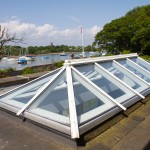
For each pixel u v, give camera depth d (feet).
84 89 13.47
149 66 22.84
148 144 10.68
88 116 11.25
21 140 11.31
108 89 15.29
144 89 16.89
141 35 95.81
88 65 16.24
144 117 14.07
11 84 32.42
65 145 10.64
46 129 11.54
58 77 13.75
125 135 11.66
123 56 21.54
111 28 109.29
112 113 12.53
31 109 12.65
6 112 14.57
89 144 10.67
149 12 107.76
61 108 12.01
